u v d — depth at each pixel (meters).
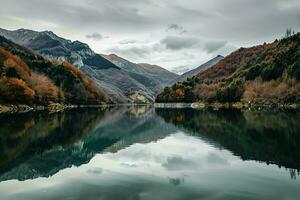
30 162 37.00
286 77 191.50
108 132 69.00
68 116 117.00
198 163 35.44
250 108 171.88
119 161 37.16
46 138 57.69
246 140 52.03
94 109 195.88
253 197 24.12
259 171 31.61
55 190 26.02
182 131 67.06
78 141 54.69
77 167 34.22
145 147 47.44
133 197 24.23
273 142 49.50
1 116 106.50
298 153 40.41
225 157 38.47
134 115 133.25
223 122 85.50
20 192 25.55
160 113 148.50
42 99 181.50
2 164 35.88
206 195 24.53
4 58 184.12
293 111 131.88
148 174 30.81
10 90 149.62
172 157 39.03
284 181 28.05
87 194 24.88
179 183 27.64
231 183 27.55
